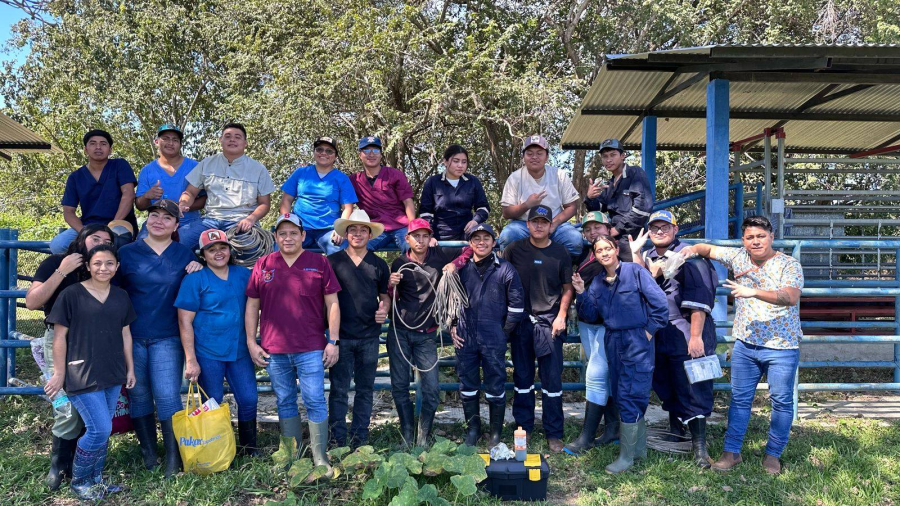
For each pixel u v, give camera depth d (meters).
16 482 4.34
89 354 4.00
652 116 8.34
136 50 19.47
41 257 14.98
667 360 4.98
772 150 10.46
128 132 20.73
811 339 5.68
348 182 5.67
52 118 20.73
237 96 15.17
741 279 4.67
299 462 4.28
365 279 4.76
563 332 5.00
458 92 13.49
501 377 4.95
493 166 16.94
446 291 4.81
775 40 13.56
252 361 4.82
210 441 4.40
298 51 14.85
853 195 9.19
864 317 8.19
